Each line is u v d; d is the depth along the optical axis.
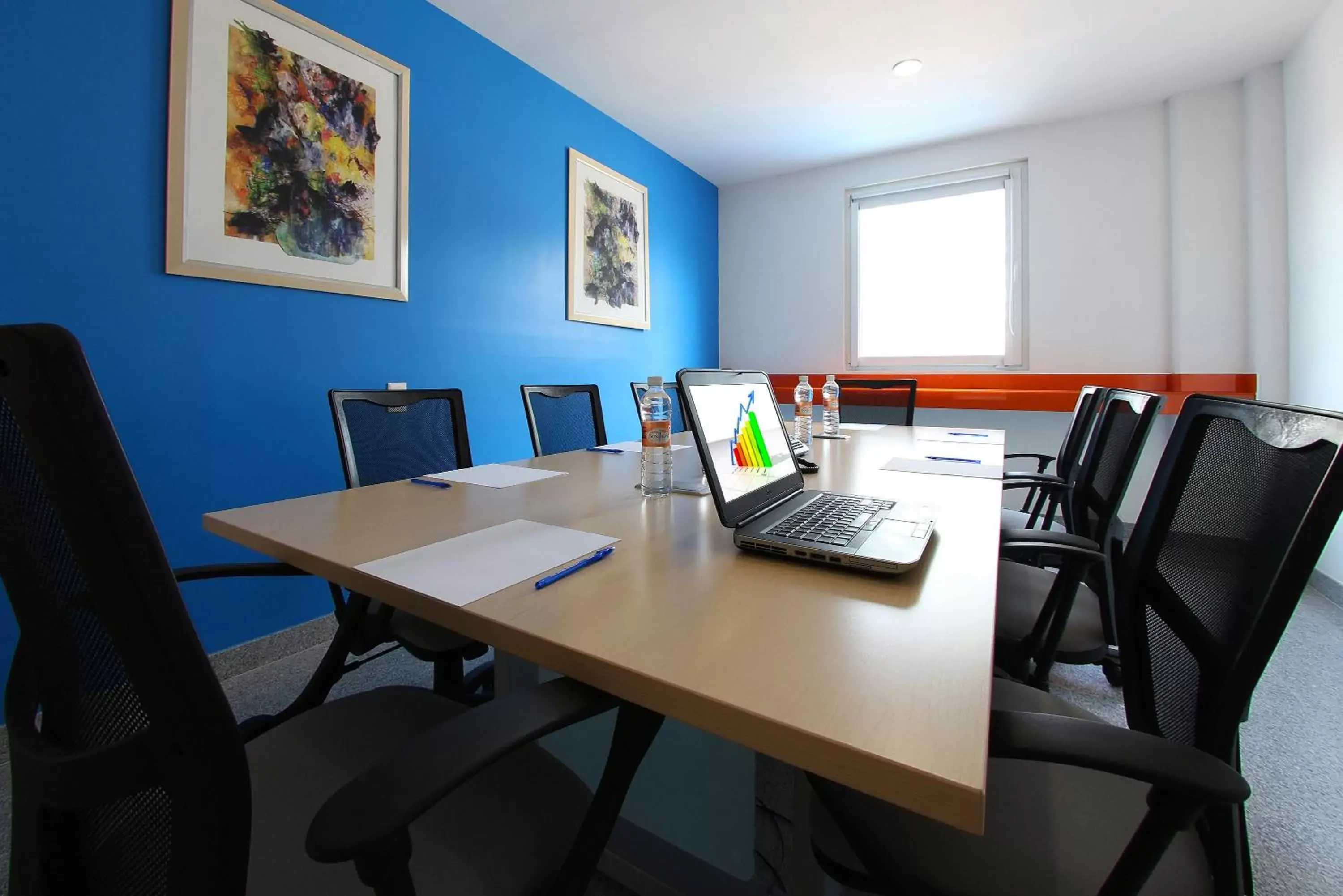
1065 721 0.49
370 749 0.73
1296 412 0.58
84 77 1.54
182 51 1.70
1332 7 2.40
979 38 2.69
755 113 3.41
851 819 0.59
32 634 0.50
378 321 2.26
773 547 0.77
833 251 4.29
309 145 2.01
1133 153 3.38
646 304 3.83
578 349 3.29
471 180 2.62
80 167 1.54
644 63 2.88
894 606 0.61
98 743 0.46
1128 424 1.36
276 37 1.91
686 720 0.45
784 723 0.40
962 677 0.46
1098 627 1.19
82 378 0.33
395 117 2.28
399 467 1.58
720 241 4.70
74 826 0.50
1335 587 2.31
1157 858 0.49
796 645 0.52
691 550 0.82
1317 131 2.53
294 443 2.01
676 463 1.65
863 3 2.45
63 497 0.35
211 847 0.39
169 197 1.68
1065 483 1.82
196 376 1.77
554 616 0.59
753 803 0.84
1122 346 3.45
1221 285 3.12
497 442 2.79
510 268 2.83
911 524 0.87
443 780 0.41
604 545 0.83
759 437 1.02
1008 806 0.65
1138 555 0.80
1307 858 1.11
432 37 2.43
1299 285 2.72
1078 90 3.16
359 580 0.72
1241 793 0.44
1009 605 1.29
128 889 0.45
